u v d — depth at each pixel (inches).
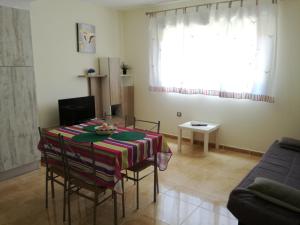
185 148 173.6
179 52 176.9
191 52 171.2
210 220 92.2
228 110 165.5
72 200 106.7
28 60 125.0
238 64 152.7
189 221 91.6
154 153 97.3
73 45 170.4
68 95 170.7
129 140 92.7
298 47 136.6
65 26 164.1
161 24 181.8
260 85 147.7
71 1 165.9
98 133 98.8
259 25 142.0
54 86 161.6
